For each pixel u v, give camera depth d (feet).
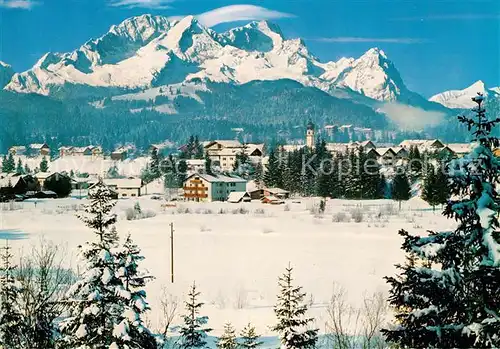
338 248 214.28
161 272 164.55
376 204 407.23
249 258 191.42
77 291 43.73
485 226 38.11
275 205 421.59
